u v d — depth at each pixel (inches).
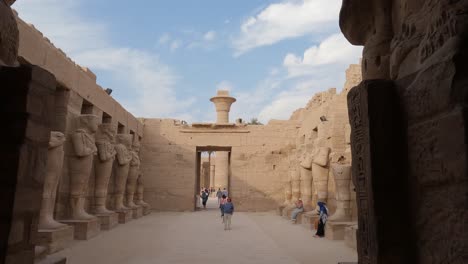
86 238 382.0
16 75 116.5
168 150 788.0
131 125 686.5
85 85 448.5
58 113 395.5
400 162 119.9
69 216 401.1
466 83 89.7
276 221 599.5
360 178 133.0
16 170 110.8
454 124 88.4
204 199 866.8
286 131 810.2
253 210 781.3
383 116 122.3
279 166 800.3
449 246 92.3
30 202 118.6
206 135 799.1
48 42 373.7
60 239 317.7
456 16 93.4
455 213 89.4
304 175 597.9
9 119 114.7
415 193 112.3
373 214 117.3
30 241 119.3
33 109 118.5
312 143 593.3
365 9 162.2
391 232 115.3
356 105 137.5
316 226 464.1
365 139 125.3
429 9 115.5
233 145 800.3
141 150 781.3
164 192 773.3
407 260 114.0
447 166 91.8
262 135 806.5
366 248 126.9
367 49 158.4
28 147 116.4
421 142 107.0
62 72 383.6
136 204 693.9
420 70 110.4
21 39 308.8
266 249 331.6
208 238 397.7
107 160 482.9
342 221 402.9
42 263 141.9
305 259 291.4
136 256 297.7
